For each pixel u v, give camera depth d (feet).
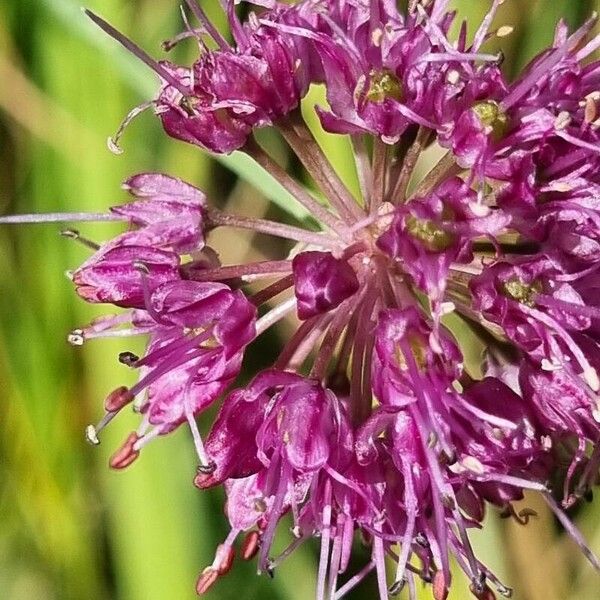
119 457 0.18
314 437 0.15
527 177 0.16
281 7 0.17
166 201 0.17
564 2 0.25
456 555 0.17
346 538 0.16
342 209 0.17
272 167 0.17
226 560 0.18
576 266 0.16
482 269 0.16
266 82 0.17
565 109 0.17
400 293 0.16
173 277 0.17
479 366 0.21
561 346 0.16
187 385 0.16
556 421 0.16
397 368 0.15
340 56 0.16
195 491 0.23
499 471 0.16
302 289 0.16
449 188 0.16
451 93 0.16
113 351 0.23
